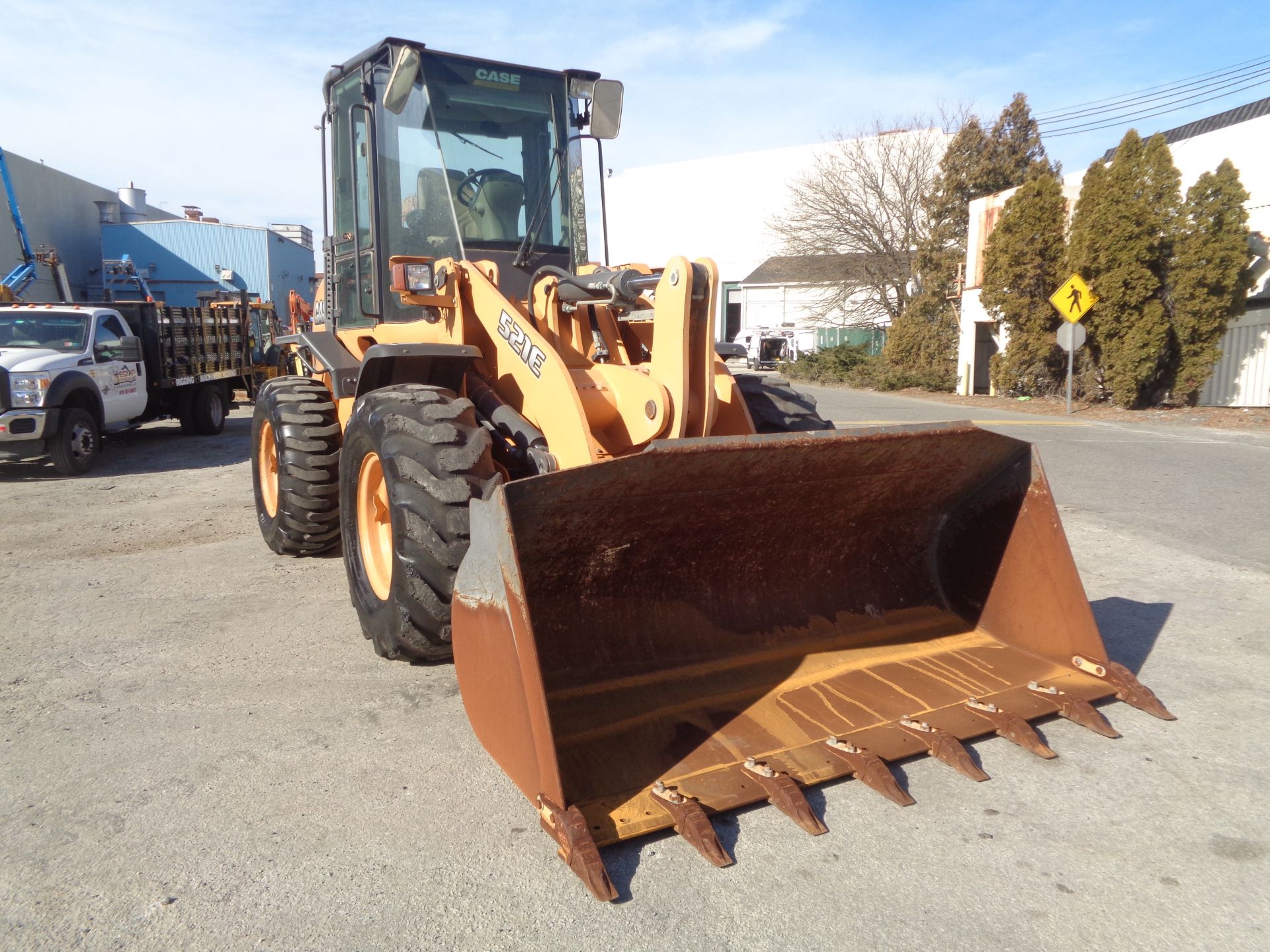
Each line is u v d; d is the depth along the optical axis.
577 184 4.97
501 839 2.59
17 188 29.09
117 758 3.08
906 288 30.89
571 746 2.80
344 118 5.41
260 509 6.00
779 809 2.64
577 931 2.19
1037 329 18.12
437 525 3.37
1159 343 15.31
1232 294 15.02
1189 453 10.55
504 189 4.71
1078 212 16.33
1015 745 3.10
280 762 3.04
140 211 36.72
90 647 4.18
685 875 2.40
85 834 2.61
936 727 2.99
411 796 2.82
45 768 3.02
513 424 3.78
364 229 5.20
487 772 2.98
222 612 4.71
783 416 4.58
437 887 2.36
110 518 7.20
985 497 3.75
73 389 9.52
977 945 2.13
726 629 3.43
